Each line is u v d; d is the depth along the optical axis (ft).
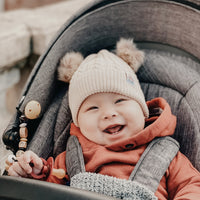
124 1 3.72
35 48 6.61
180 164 3.26
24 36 6.38
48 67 3.55
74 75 3.62
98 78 3.43
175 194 3.17
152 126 3.27
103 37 4.01
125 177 3.14
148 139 3.30
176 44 3.90
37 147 3.44
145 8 3.74
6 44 6.03
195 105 3.52
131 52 3.80
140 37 4.02
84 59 3.92
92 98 3.45
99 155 3.27
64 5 8.43
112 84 3.41
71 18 3.64
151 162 3.18
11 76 6.67
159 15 3.75
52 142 3.70
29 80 3.41
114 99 3.42
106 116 3.34
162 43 4.01
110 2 3.74
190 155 3.42
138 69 3.95
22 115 3.27
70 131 3.71
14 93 7.18
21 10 7.95
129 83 3.50
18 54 6.36
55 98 3.87
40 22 6.89
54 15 7.51
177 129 3.63
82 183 2.94
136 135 3.25
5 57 6.10
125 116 3.37
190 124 3.51
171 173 3.24
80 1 8.83
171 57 3.94
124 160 3.23
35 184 2.25
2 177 2.34
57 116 3.77
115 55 3.86
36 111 3.25
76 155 3.38
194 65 3.85
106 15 3.82
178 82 3.74
